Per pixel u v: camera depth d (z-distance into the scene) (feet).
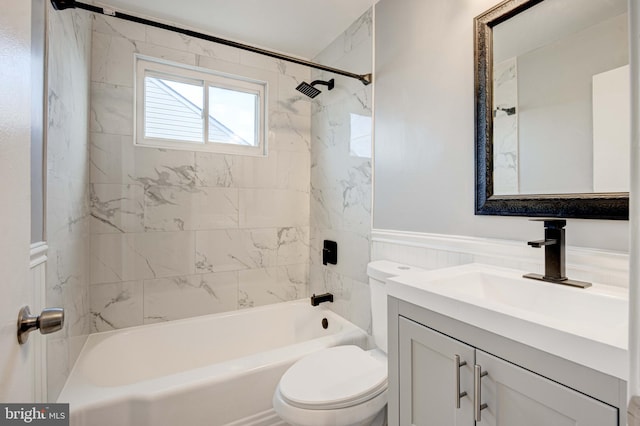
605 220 3.00
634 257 1.01
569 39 3.28
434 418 2.74
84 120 5.39
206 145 7.16
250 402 4.55
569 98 3.28
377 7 5.86
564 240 3.13
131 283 6.27
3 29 1.53
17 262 1.70
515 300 3.32
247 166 7.41
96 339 5.74
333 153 7.16
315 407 3.56
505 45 3.85
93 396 3.97
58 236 4.01
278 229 7.80
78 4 3.99
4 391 1.55
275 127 7.72
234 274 7.29
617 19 2.95
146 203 6.39
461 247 4.33
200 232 6.91
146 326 6.31
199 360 6.60
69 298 4.53
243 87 7.52
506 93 3.84
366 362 4.44
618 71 2.94
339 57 6.93
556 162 3.37
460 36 4.36
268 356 4.95
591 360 1.81
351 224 6.56
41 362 3.38
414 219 5.09
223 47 7.09
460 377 2.51
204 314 6.96
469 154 4.23
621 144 2.90
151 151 6.41
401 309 3.10
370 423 4.14
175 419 4.09
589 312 2.77
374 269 4.93
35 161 3.37
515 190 3.74
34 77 3.34
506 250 3.80
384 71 5.68
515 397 2.17
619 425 1.70
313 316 7.34
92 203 5.90
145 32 6.34
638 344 0.99
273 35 7.00
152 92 6.71
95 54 5.89
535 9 3.57
